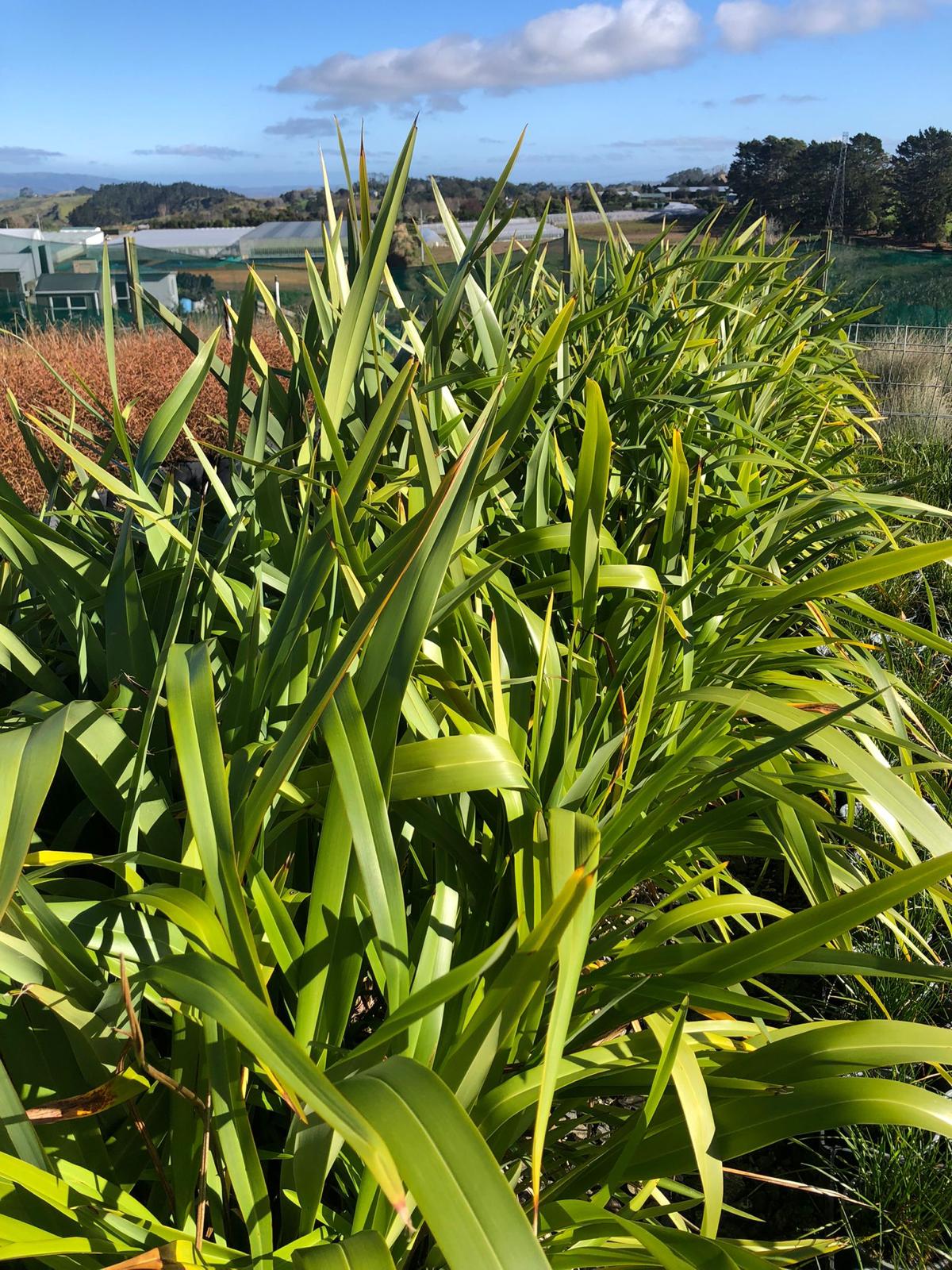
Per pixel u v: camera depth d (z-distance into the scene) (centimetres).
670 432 238
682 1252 87
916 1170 144
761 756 112
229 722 123
